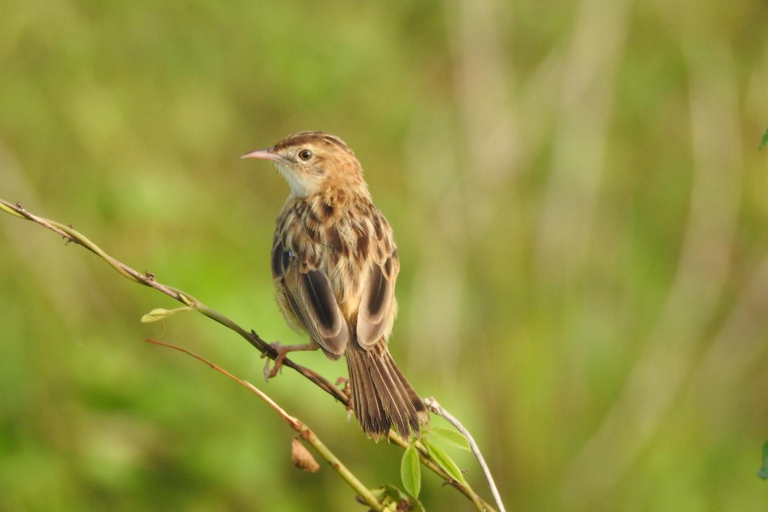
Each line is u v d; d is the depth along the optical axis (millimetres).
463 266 13977
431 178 14469
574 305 14312
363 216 7859
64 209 12656
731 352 15000
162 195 12734
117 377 11633
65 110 13219
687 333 14805
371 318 7062
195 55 14164
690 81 15688
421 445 6066
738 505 14383
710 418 14742
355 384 6734
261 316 11711
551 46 15359
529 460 13547
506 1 15164
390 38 15008
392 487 6094
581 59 14867
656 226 15547
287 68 14336
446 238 14109
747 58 15992
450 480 6145
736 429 14805
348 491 12195
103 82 13695
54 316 11859
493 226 14266
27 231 12211
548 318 14109
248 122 14367
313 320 7055
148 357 11836
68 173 13031
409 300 13680
